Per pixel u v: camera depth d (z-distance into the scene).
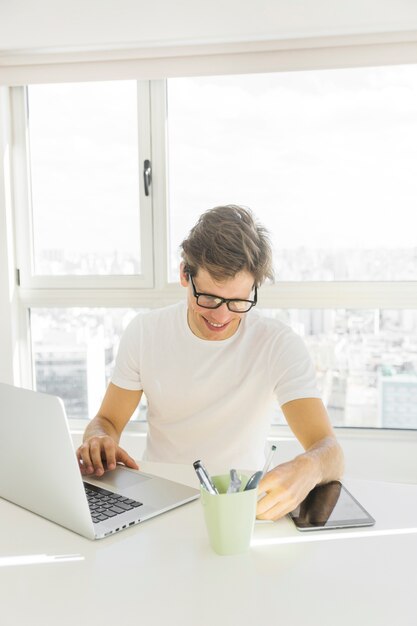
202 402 1.52
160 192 2.50
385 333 2.42
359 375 2.46
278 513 1.03
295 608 0.78
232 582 0.85
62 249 2.63
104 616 0.77
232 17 2.09
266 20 2.12
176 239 2.53
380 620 0.75
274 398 1.54
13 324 2.61
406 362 2.42
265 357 1.49
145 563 0.90
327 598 0.80
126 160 2.54
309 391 1.40
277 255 2.45
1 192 2.54
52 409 0.95
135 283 2.56
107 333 2.64
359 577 0.86
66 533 1.01
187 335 1.52
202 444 1.52
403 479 2.36
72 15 2.08
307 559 0.91
